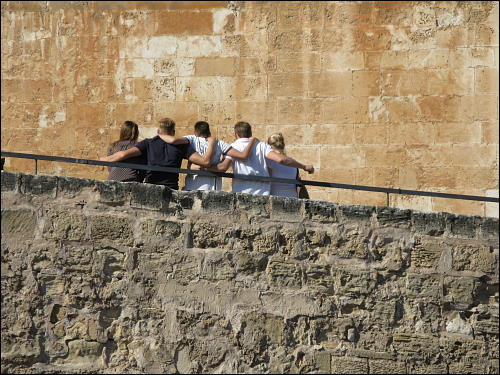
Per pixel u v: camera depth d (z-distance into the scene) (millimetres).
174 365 34500
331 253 35969
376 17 49781
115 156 36969
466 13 49500
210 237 35344
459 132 49062
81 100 50281
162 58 50156
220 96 49906
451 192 48781
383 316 35844
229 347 34844
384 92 49375
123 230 34875
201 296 34969
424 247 36438
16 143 50250
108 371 34188
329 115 49469
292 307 35406
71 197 34844
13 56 50594
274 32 49969
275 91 49719
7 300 34125
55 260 34438
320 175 49250
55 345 34125
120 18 50438
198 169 37688
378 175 49094
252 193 37312
